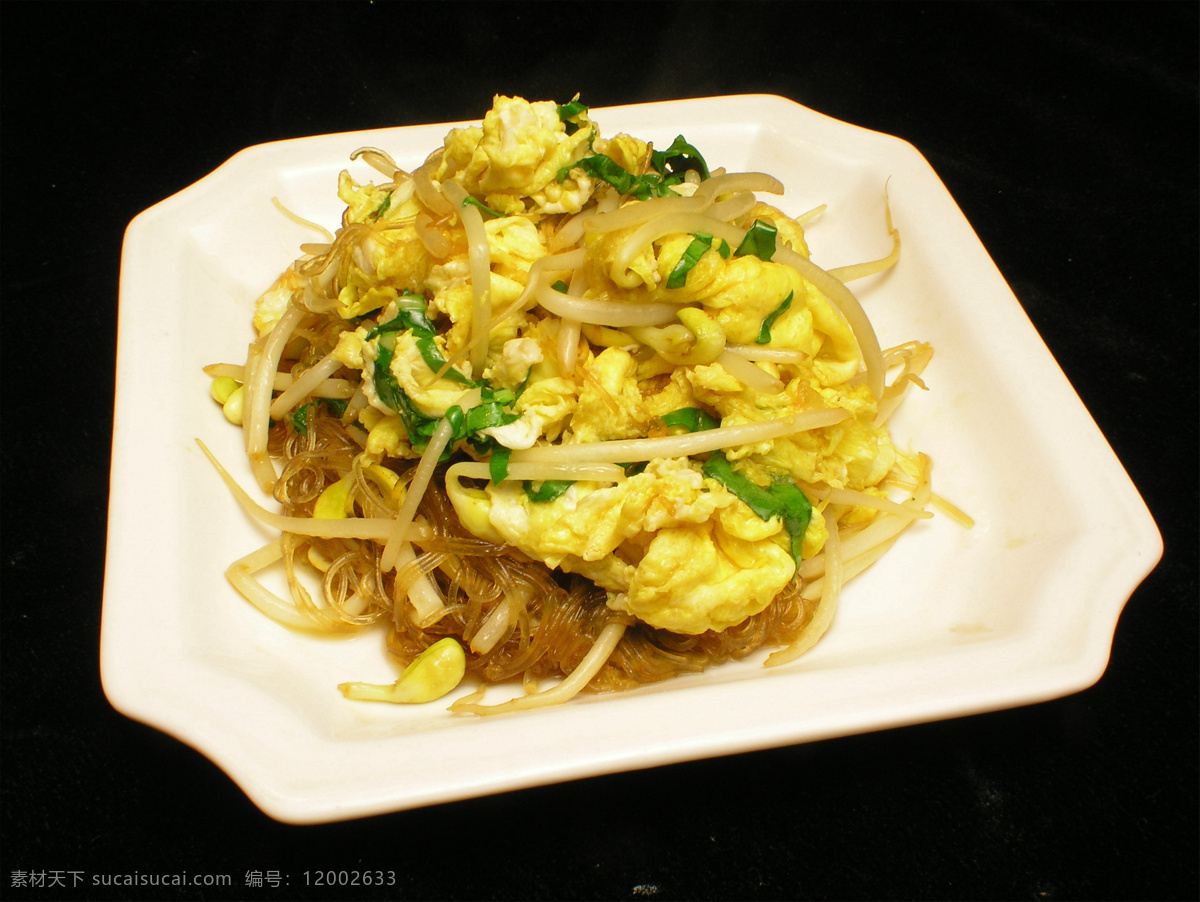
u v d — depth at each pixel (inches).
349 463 10.1
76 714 10.4
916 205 11.7
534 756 7.6
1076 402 9.9
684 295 9.2
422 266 9.5
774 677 8.1
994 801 10.2
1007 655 8.2
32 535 11.7
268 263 11.7
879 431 10.4
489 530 9.2
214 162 15.4
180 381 10.0
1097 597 8.6
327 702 8.7
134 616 8.3
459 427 8.9
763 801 10.1
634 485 8.8
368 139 12.4
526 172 9.6
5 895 9.4
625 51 17.6
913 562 10.1
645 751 7.6
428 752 7.6
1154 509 12.4
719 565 9.1
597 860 9.8
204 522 9.4
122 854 9.7
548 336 9.3
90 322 13.5
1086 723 10.7
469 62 17.2
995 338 10.4
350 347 9.7
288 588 9.9
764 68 17.4
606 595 9.6
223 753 7.6
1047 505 9.4
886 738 10.4
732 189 10.1
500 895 9.6
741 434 9.0
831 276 9.7
